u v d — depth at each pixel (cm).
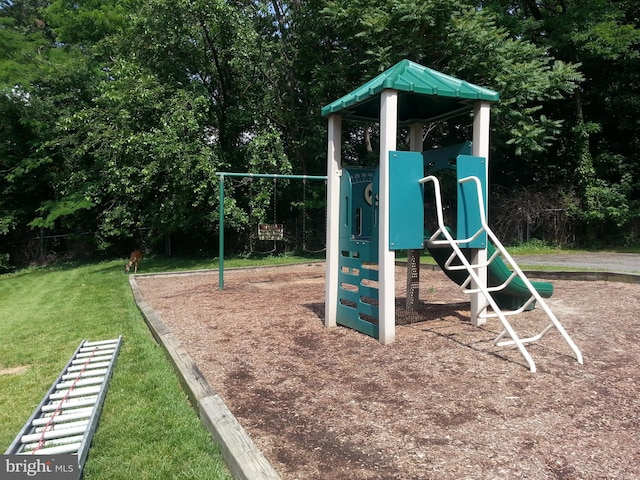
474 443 255
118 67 1409
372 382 355
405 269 1150
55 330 623
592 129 1677
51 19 2034
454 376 361
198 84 1479
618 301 650
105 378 382
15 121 1773
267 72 1608
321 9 1551
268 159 1442
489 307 617
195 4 1357
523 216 1691
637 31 1515
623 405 301
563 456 239
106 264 1666
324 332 520
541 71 1359
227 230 1719
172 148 1262
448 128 1797
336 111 531
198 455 266
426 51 1378
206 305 732
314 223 1797
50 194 1903
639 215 1648
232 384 366
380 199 460
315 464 242
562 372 364
